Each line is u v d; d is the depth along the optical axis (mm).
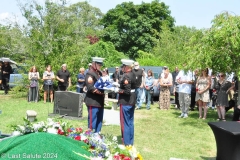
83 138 3881
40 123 4000
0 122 8539
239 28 9070
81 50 15867
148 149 6598
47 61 14805
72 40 15641
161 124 9320
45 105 12320
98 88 6141
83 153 3500
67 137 3812
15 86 15117
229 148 4863
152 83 12531
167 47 26516
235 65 9656
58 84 12883
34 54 15172
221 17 9438
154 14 41656
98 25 44531
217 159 5227
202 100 10359
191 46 9977
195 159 6047
